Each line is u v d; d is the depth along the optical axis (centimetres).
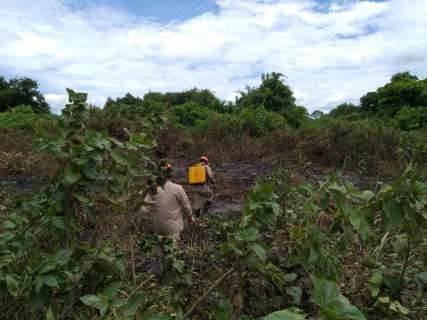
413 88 4022
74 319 275
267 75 3931
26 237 320
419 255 431
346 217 292
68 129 352
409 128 3194
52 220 318
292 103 3862
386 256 433
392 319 355
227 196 1018
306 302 348
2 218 503
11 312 284
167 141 1777
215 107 4194
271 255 339
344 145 1463
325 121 2180
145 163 413
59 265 254
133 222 446
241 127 2131
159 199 555
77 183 330
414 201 293
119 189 356
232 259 300
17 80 5012
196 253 472
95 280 286
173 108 3291
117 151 359
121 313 236
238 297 304
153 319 221
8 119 2509
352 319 151
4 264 274
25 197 364
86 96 363
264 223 273
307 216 329
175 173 1377
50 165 1143
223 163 1582
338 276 305
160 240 377
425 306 360
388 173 1232
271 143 1719
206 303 344
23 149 1484
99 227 483
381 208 296
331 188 295
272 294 338
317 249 288
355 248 440
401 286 370
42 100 5112
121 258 305
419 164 1184
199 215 838
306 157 1441
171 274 356
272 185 275
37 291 242
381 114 4175
